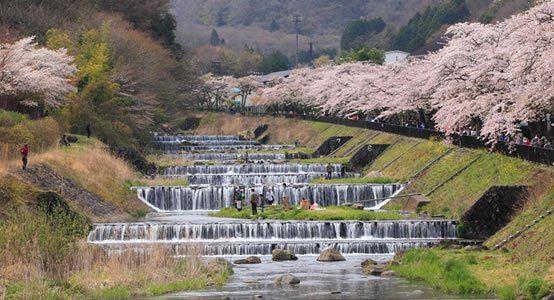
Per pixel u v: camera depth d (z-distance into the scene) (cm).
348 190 6250
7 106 6444
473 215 4522
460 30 6288
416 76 7744
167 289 2831
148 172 7356
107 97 8275
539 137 5622
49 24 8656
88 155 6253
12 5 8569
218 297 2700
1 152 5184
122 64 8962
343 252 4266
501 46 5416
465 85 5659
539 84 4372
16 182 4353
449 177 5716
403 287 2920
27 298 2414
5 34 7206
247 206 6047
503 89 5312
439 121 5953
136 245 4069
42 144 5962
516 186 4500
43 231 2941
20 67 6094
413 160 6869
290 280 3066
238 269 3562
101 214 5184
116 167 6400
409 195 5691
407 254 3578
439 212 5219
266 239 4559
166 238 4491
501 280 2888
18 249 2800
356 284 3027
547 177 4478
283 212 5297
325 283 3067
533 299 2538
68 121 7700
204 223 4553
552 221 3688
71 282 2727
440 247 4088
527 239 3684
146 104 9244
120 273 2919
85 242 3241
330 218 4903
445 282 2895
